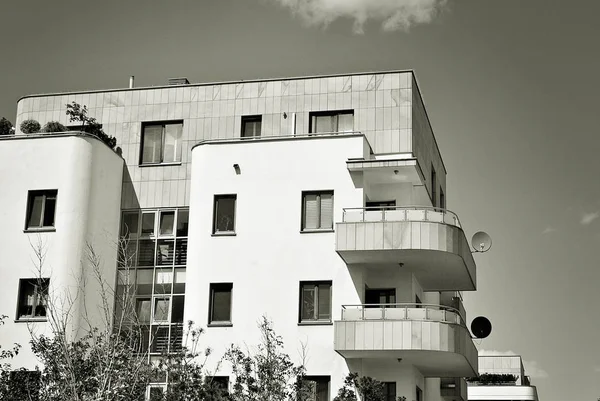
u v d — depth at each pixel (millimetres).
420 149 39094
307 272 34375
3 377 28938
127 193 38219
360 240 33125
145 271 37188
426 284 37969
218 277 34844
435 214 33438
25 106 40500
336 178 34906
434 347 32062
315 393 31719
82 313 34438
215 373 31344
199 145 36344
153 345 36062
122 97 39531
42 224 35500
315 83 38188
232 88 38812
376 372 34219
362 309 32688
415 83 38531
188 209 37719
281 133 37938
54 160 35969
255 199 35344
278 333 33969
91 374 25312
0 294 34844
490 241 39469
